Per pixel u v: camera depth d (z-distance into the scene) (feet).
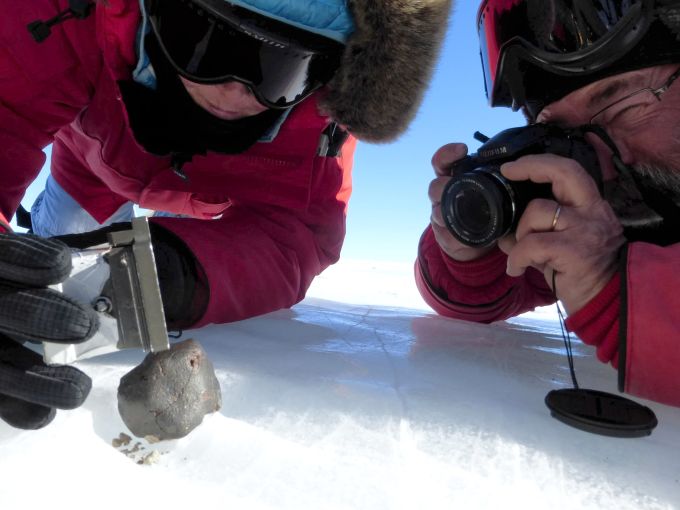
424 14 1.71
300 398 1.06
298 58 1.71
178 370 0.90
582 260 1.22
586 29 1.46
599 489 0.82
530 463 0.88
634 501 0.79
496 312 2.30
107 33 1.68
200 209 2.63
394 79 1.79
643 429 1.01
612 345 1.21
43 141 1.90
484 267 2.15
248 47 1.62
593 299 1.23
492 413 1.08
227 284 1.58
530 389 1.32
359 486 0.77
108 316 0.82
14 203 1.83
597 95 1.52
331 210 2.21
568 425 1.05
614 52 1.44
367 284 5.71
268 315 2.01
